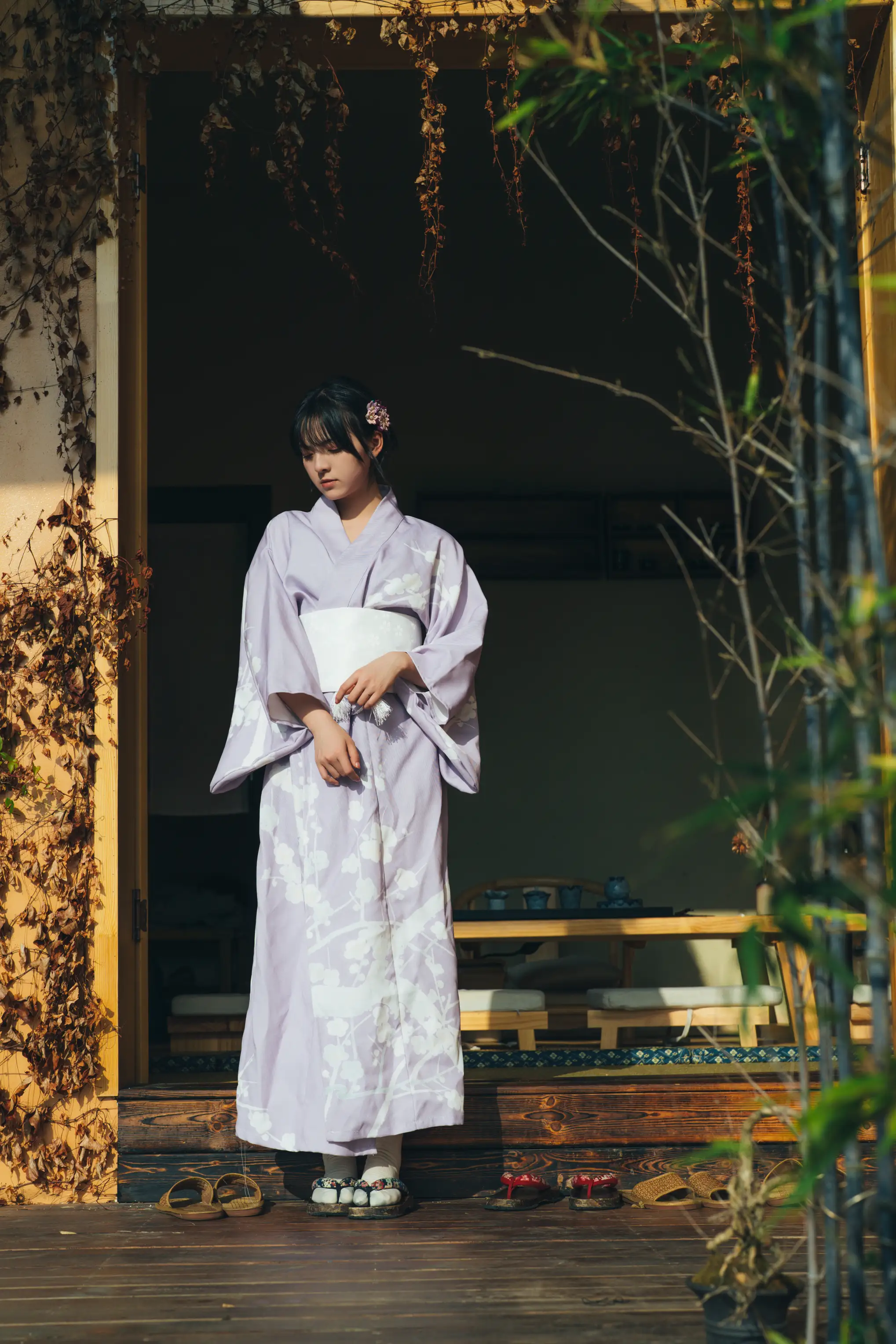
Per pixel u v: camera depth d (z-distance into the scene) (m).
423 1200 2.66
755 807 1.36
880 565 1.33
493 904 4.27
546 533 5.69
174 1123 2.70
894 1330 1.35
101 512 2.84
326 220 5.79
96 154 2.89
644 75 1.60
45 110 2.92
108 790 2.79
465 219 5.81
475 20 2.97
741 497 5.68
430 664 2.60
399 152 5.50
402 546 2.71
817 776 1.32
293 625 2.61
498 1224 2.42
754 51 1.39
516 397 5.78
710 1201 2.56
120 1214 2.58
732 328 5.70
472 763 2.68
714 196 5.51
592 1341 1.73
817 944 1.28
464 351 5.79
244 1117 2.53
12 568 2.84
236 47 2.98
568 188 5.69
